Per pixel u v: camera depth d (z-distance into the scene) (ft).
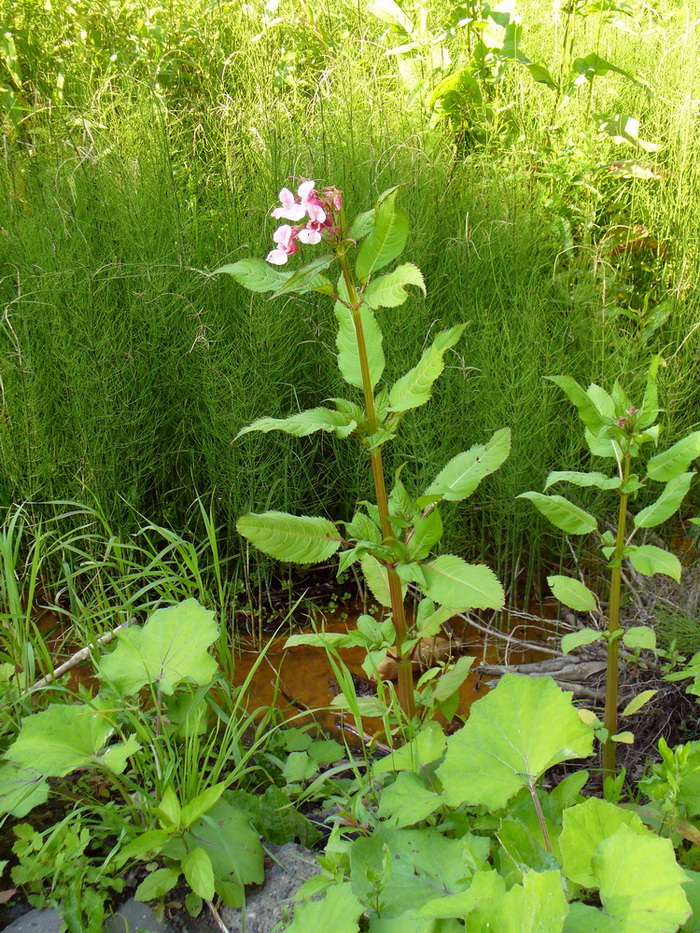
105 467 9.64
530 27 14.60
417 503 6.28
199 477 10.54
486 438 9.62
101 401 9.56
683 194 11.84
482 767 5.47
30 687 7.77
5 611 9.67
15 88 13.65
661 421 9.95
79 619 8.41
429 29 13.79
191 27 14.16
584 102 13.58
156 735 6.72
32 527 9.76
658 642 8.32
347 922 4.80
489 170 11.80
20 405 9.76
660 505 6.24
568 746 5.41
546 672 8.77
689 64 12.47
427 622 7.05
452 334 6.03
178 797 6.55
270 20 13.51
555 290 11.02
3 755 6.75
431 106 12.75
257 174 11.33
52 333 9.80
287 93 13.08
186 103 13.78
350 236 5.82
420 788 5.83
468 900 4.56
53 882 5.98
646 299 11.12
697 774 5.63
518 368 9.55
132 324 10.02
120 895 6.03
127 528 9.87
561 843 4.87
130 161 11.40
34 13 14.06
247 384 9.78
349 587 10.67
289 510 10.24
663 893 4.40
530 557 9.97
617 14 14.17
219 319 10.14
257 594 10.43
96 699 6.82
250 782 7.48
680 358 10.48
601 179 12.50
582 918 4.46
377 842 5.58
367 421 6.53
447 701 7.25
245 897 5.98
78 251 10.11
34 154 12.05
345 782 7.15
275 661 9.49
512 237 10.71
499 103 13.01
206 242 11.03
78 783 7.11
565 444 10.46
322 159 11.07
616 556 6.32
